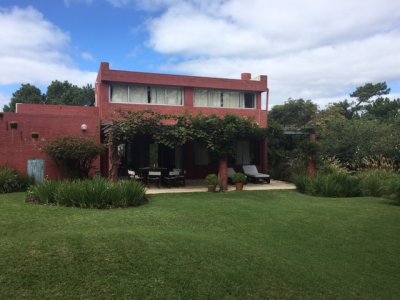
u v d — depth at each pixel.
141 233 7.40
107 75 21.50
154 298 4.94
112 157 15.43
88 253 5.96
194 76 23.39
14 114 16.53
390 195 13.64
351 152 22.70
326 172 18.78
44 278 5.16
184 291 5.19
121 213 10.37
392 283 6.56
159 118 15.77
